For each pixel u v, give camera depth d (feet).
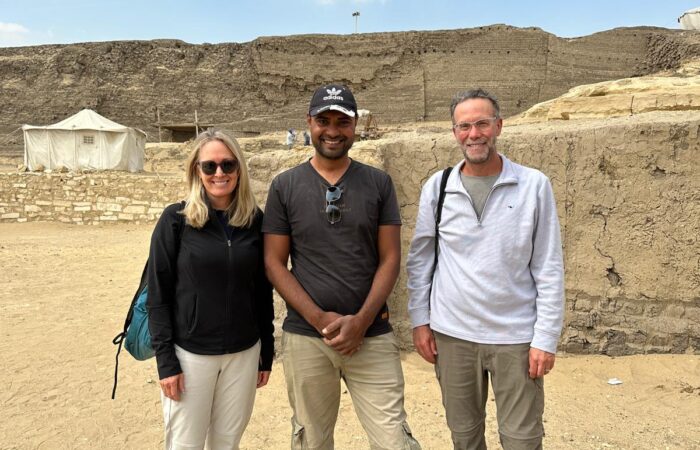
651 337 14.42
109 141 67.46
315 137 8.25
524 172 8.38
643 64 144.05
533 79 146.82
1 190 54.49
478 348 8.39
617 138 14.16
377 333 8.54
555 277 8.11
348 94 8.20
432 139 15.33
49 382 14.76
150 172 74.74
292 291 8.28
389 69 157.69
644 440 10.81
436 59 153.17
